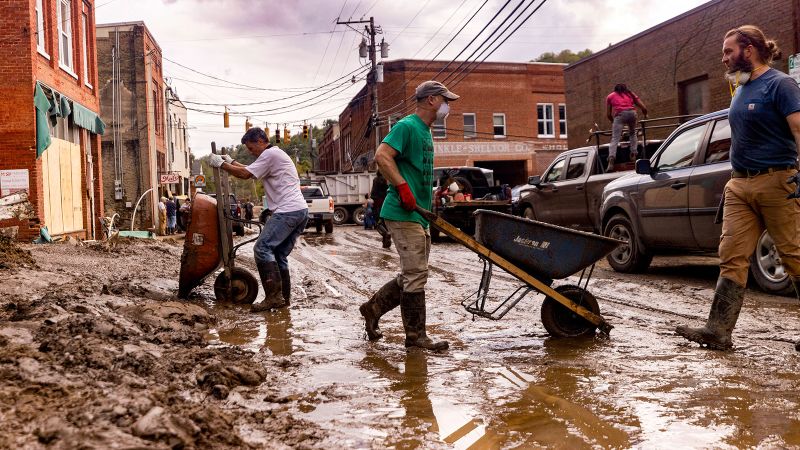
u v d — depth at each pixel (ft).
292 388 12.39
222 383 12.03
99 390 10.19
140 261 35.58
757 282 23.18
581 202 39.78
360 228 103.24
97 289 21.81
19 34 45.96
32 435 8.26
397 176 15.12
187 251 22.53
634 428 10.06
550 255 16.26
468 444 9.52
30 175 46.16
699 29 62.08
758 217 14.97
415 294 15.71
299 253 48.14
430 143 16.03
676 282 26.91
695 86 64.49
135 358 12.36
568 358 14.60
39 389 10.03
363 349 15.83
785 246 14.66
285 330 18.30
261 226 23.18
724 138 24.86
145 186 106.11
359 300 23.94
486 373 13.44
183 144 162.91
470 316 20.11
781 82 14.12
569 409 11.00
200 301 23.09
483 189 71.87
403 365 14.23
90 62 65.31
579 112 84.53
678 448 9.24
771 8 53.93
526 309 21.16
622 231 30.83
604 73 78.18
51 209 50.80
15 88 45.96
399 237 15.69
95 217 65.16
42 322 14.67
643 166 27.37
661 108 68.54
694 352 14.93
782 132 14.32
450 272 32.53
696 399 11.39
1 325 14.33
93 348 12.51
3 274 22.62
